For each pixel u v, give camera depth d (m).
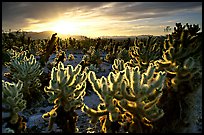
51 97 5.21
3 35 25.72
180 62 5.09
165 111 4.87
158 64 5.32
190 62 4.73
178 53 5.04
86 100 9.01
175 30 5.81
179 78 4.86
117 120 4.61
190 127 4.90
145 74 4.49
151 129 4.44
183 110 4.87
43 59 16.06
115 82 4.45
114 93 4.46
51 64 15.52
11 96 5.14
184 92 4.88
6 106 4.95
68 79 5.19
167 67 5.11
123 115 4.65
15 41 28.55
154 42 10.08
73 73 5.22
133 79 4.30
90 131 5.58
